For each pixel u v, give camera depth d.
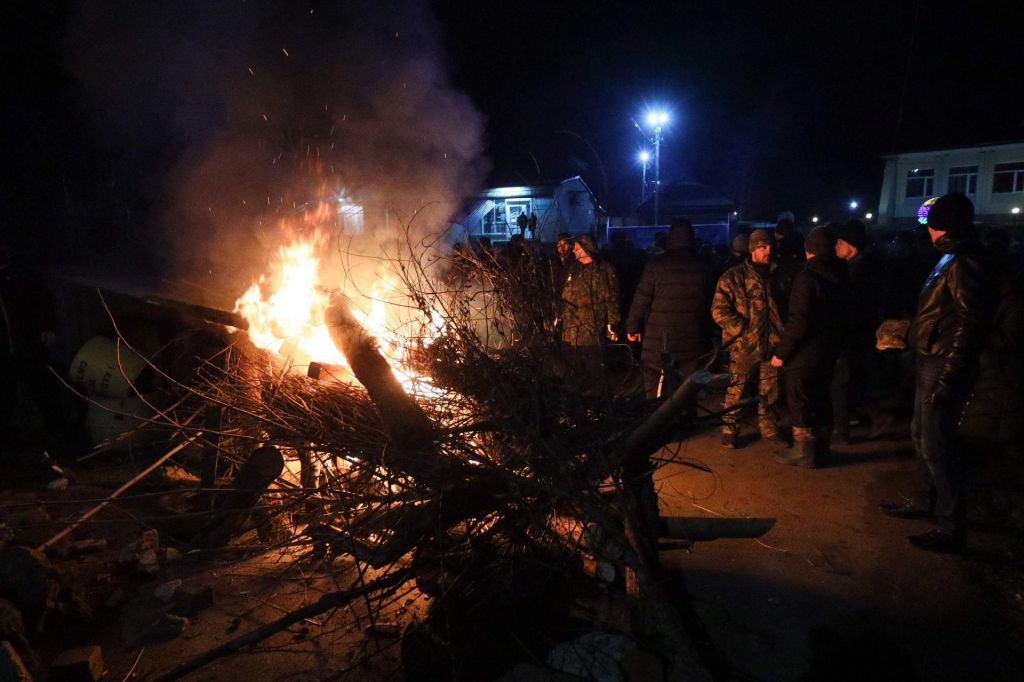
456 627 2.51
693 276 5.02
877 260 7.71
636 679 2.35
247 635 2.24
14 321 5.04
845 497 4.30
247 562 3.31
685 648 2.14
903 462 4.91
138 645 2.77
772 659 2.71
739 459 5.04
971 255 3.29
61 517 3.80
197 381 4.16
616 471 2.52
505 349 2.87
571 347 3.15
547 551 2.64
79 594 3.04
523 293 3.03
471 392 2.77
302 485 3.19
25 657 2.54
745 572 3.38
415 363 3.00
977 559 3.46
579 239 5.17
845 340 5.29
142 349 5.00
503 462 2.56
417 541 2.45
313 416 2.82
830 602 3.11
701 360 5.13
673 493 4.39
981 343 3.28
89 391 4.89
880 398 6.62
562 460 2.42
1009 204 23.52
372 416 2.82
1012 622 2.93
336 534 2.57
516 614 2.61
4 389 5.07
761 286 5.06
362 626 2.88
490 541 2.54
